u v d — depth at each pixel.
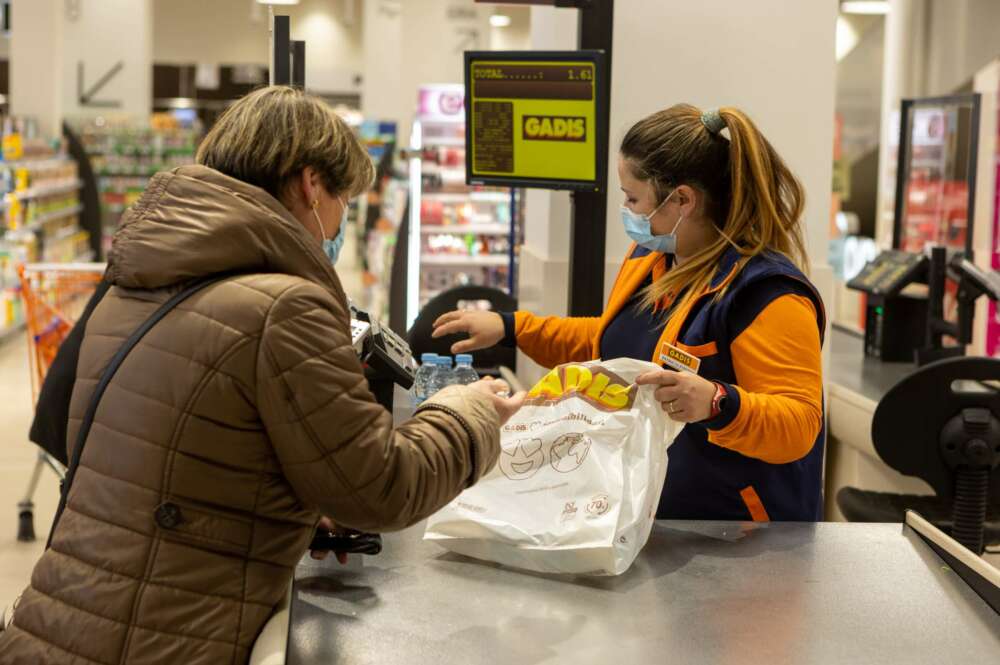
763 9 4.03
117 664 1.51
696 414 1.95
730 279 2.18
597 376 1.99
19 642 1.57
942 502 3.60
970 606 1.80
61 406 2.34
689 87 4.03
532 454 1.97
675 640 1.64
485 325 2.76
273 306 1.52
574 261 3.09
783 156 4.09
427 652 1.59
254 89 1.76
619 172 2.31
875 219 12.94
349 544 1.92
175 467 1.52
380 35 20.67
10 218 11.44
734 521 2.23
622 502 1.88
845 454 4.21
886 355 4.68
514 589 1.83
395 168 14.44
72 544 1.57
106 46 20.03
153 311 1.59
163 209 1.59
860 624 1.72
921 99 4.85
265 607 1.56
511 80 3.00
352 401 1.53
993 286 4.01
